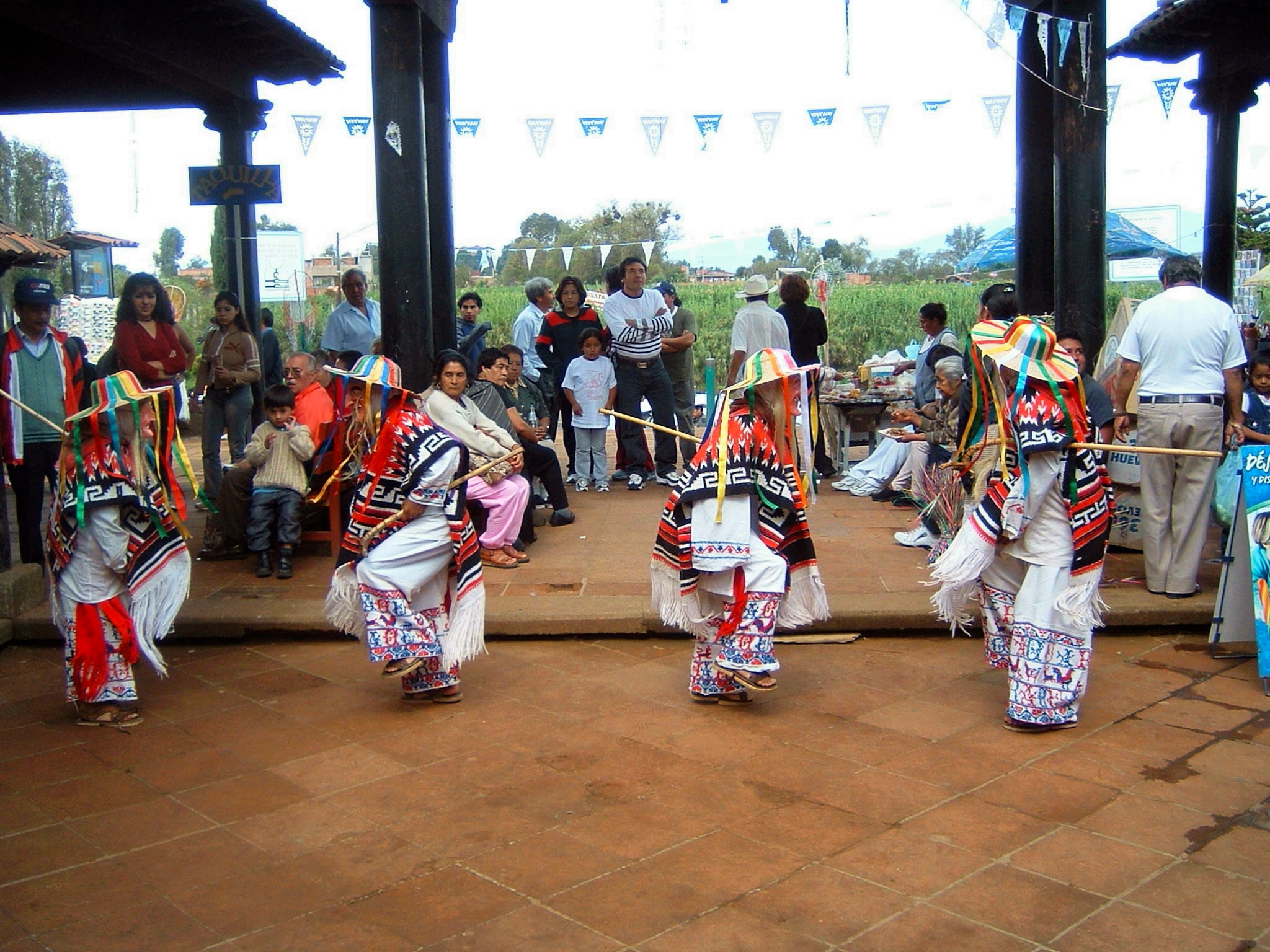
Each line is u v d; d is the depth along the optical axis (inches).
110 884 146.6
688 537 200.2
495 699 213.9
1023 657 193.2
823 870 148.1
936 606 229.9
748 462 196.1
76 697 200.5
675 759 184.7
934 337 369.4
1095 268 324.2
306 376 300.8
